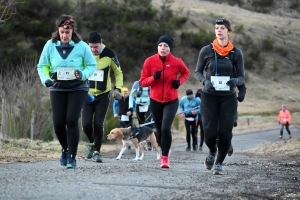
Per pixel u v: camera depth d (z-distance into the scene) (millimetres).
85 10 86750
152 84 17562
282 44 113625
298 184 14664
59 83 15641
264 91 94750
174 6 115062
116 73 19781
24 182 12727
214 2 134625
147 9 95688
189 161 23703
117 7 92000
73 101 15750
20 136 32719
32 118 32812
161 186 12617
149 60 17516
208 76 15188
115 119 37375
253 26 117875
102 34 84250
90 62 15914
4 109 32562
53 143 29062
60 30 15594
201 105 15305
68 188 11836
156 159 24562
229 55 15094
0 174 14398
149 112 29234
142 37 87312
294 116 72188
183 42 97000
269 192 12844
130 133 24094
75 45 15734
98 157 19859
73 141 15984
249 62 101812
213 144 15492
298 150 29672
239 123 64312
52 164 17922
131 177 14062
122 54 83938
